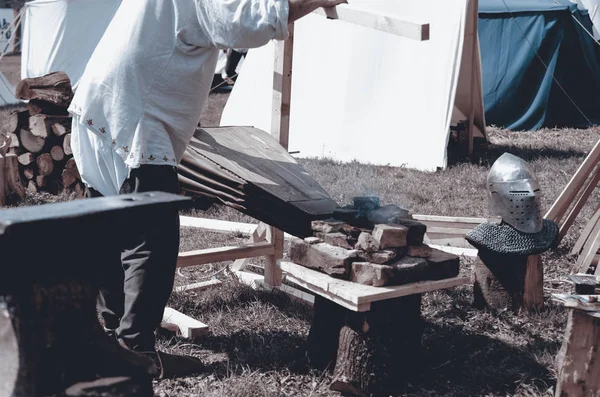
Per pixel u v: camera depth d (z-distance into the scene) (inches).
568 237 223.9
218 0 121.2
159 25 124.2
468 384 131.1
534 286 164.4
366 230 127.0
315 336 135.0
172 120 126.9
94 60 127.9
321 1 125.8
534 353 143.5
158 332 150.9
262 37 121.2
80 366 69.2
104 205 68.5
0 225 59.2
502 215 162.2
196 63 126.5
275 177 147.7
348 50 371.6
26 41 510.9
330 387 126.3
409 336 129.0
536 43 469.7
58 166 293.7
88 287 69.8
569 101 488.4
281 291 175.3
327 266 124.6
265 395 125.1
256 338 148.6
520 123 478.6
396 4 358.6
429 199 283.1
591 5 538.3
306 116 382.0
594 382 115.2
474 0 369.1
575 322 114.9
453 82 347.3
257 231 180.4
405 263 122.4
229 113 395.2
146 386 73.5
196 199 272.8
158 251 122.5
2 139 370.9
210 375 133.0
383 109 364.2
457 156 378.3
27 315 64.7
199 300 171.5
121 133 123.0
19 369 64.6
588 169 195.6
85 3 487.5
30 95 289.1
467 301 171.2
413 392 127.2
